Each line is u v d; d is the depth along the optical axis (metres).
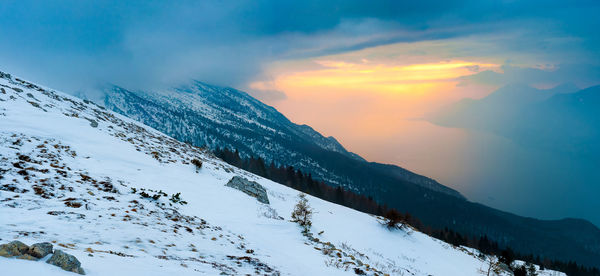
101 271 4.04
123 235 7.34
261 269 7.68
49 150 14.53
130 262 4.99
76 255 4.51
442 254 28.88
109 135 23.05
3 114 17.05
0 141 13.22
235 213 15.88
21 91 23.38
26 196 8.71
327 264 10.80
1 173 9.88
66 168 12.96
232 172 32.12
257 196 22.77
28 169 11.09
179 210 12.58
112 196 11.12
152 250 6.84
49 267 3.48
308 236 15.34
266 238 12.94
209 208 15.26
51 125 18.72
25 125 16.70
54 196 9.40
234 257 8.35
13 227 6.11
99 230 7.25
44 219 7.16
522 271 29.67
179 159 26.14
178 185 17.78
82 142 18.33
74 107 27.94
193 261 6.73
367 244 21.00
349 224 25.16
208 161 31.97
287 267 8.84
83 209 8.76
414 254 23.97
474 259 34.09
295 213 18.44
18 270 3.11
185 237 8.95
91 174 13.34
